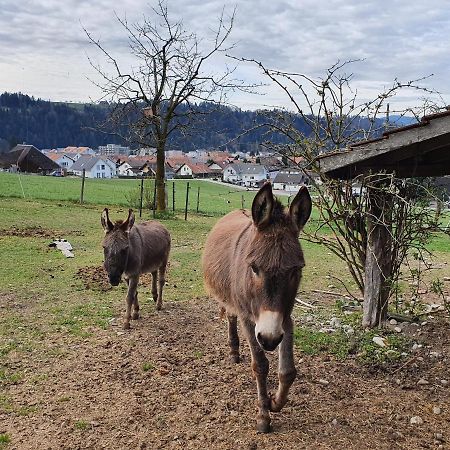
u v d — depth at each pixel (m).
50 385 5.11
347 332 6.65
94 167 88.81
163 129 22.55
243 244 4.28
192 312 7.78
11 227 15.83
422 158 6.06
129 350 6.06
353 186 6.45
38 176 50.75
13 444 4.04
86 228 16.69
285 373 4.09
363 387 5.14
